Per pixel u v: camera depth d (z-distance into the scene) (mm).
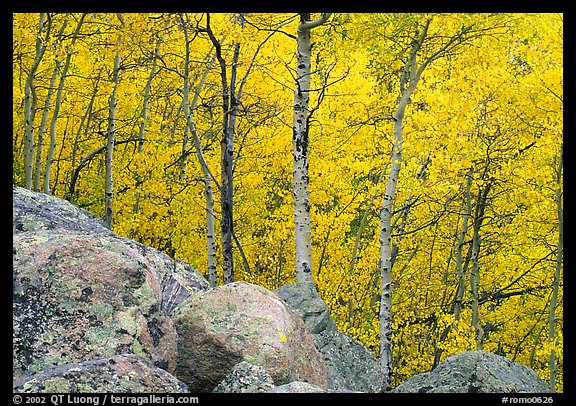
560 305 16000
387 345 12117
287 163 16250
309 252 12219
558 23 11898
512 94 12328
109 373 4863
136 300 5926
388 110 14836
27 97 15453
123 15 13500
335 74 15117
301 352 6664
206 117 15781
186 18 13016
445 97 12211
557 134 12430
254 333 6270
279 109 14883
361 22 11688
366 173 15961
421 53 12102
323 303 10164
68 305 5676
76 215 9742
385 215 12141
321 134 15398
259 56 14703
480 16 11055
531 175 12992
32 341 5410
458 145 12055
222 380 5828
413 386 7129
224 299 6582
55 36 14352
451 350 14141
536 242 15078
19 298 5641
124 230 15805
